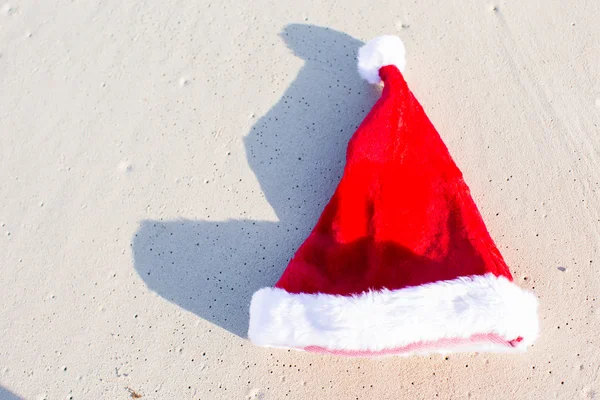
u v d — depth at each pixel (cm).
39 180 122
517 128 120
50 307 118
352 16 125
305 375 115
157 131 122
